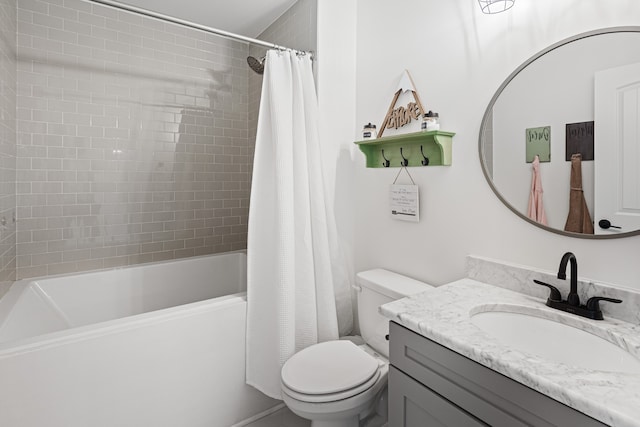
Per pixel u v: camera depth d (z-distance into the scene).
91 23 2.30
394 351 1.15
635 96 1.03
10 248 1.97
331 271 1.95
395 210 1.86
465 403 0.92
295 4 2.26
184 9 2.38
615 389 0.70
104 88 2.37
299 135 1.82
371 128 1.92
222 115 2.87
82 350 1.36
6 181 1.88
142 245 2.56
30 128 2.13
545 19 1.23
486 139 1.42
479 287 1.38
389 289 1.63
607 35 1.08
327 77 2.05
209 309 1.67
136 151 2.50
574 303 1.11
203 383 1.66
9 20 1.94
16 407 1.24
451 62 1.57
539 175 1.26
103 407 1.41
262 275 1.78
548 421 0.75
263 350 1.74
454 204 1.59
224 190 2.90
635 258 1.05
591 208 1.13
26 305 1.84
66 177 2.26
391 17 1.88
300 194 1.80
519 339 1.16
